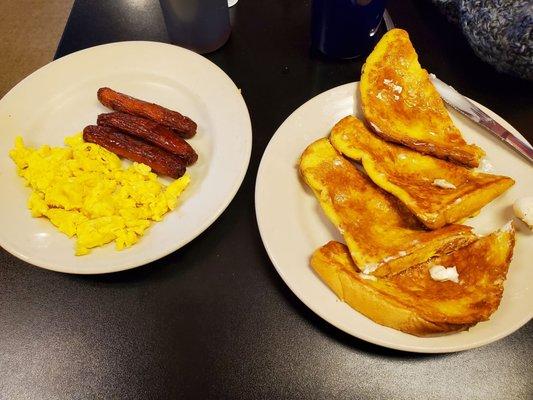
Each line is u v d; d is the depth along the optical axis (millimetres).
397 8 492
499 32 378
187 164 382
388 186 335
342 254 313
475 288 299
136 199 362
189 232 326
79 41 479
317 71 452
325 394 294
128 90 431
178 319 323
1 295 332
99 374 303
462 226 320
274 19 491
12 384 300
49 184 361
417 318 271
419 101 388
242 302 329
